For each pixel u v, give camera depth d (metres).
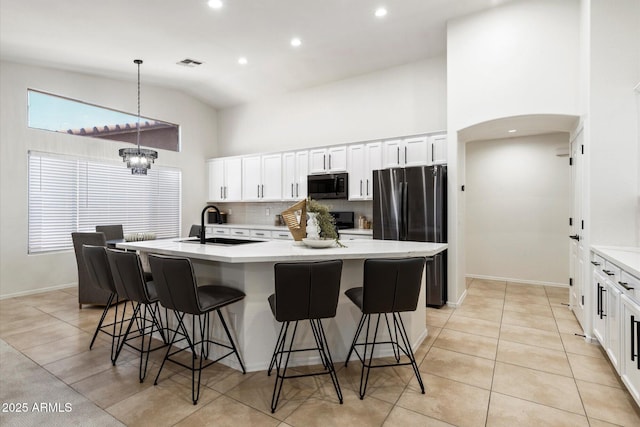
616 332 2.22
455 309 3.88
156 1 3.33
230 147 6.86
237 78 5.52
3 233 4.35
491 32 3.69
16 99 4.44
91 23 3.65
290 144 6.05
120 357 2.68
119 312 3.82
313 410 1.98
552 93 3.38
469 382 2.29
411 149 4.43
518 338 3.03
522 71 3.52
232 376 2.38
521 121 3.68
